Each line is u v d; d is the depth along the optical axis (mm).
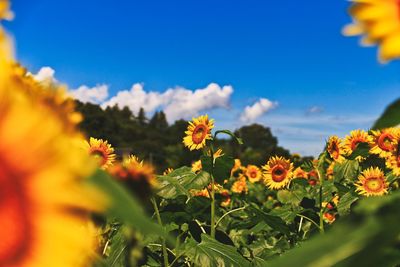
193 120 2344
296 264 187
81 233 189
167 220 1797
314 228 2318
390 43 225
